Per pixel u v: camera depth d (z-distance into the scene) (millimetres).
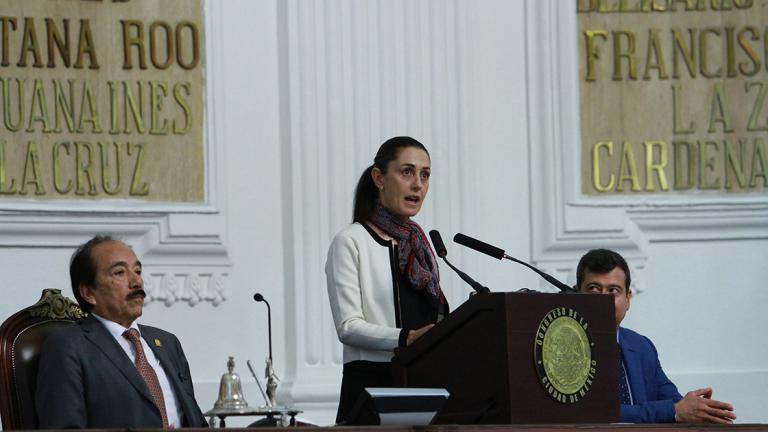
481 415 9633
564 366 9734
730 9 18547
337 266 11094
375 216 11273
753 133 18453
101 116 16875
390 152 11297
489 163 17984
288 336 17234
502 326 9578
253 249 17250
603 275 12992
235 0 17500
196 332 16953
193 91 17234
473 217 17688
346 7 17688
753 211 18281
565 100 18203
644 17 18484
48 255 16484
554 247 17969
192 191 17125
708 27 18531
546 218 18000
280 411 10156
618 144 18328
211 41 17297
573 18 18359
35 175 16547
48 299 11766
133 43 17062
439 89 17781
